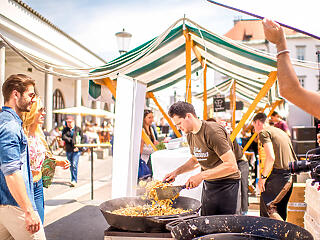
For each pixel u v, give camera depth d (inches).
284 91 42.9
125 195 148.3
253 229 63.9
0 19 405.1
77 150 293.9
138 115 170.7
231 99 358.6
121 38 248.1
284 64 43.9
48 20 517.3
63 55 590.9
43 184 103.5
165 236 70.7
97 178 346.0
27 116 89.5
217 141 89.4
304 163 96.7
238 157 176.1
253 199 223.8
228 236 62.3
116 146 145.7
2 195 74.1
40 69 145.0
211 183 102.9
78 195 251.8
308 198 130.7
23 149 76.7
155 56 164.7
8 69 612.1
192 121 93.3
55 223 172.7
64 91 880.9
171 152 168.1
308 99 41.3
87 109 521.7
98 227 165.2
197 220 64.6
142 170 196.7
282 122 249.9
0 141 70.1
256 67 189.9
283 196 137.3
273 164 137.9
